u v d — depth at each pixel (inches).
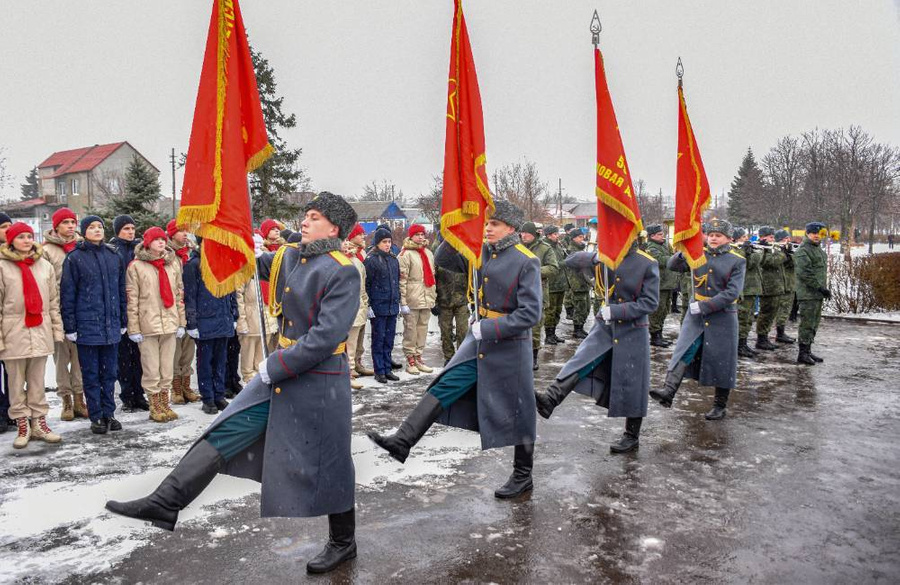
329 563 132.5
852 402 273.7
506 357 166.1
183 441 218.7
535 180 1555.1
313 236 132.7
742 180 2469.2
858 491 176.4
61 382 243.4
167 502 116.6
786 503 168.2
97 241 226.1
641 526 154.2
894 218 2566.4
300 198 1246.9
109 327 226.1
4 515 159.2
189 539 147.5
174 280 248.8
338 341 126.4
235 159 135.1
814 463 198.7
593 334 211.8
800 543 146.1
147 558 138.5
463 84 165.9
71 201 1952.5
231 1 136.9
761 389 297.6
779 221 1952.5
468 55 166.4
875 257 585.6
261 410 128.6
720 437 225.0
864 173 1683.1
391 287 312.7
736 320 247.0
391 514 160.4
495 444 165.0
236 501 169.5
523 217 174.9
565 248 498.3
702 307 240.8
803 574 132.5
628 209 206.4
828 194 1734.7
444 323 336.2
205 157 133.5
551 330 424.2
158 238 239.1
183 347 272.8
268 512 124.3
